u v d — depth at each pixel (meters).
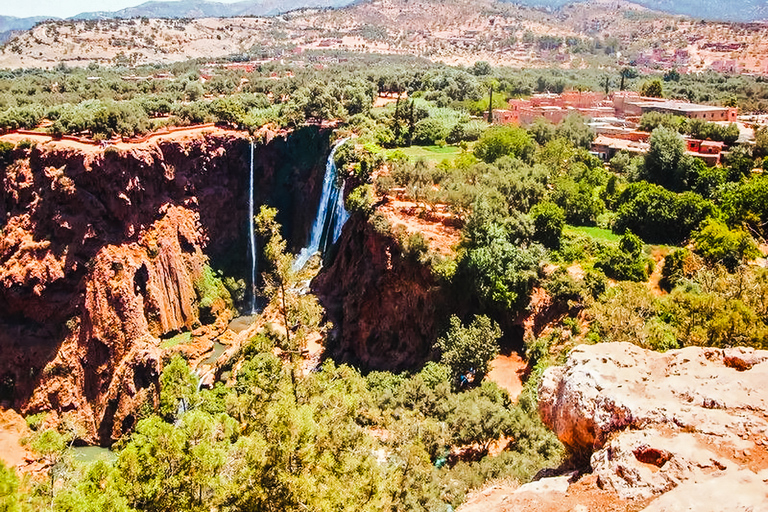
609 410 17.58
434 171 73.38
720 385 17.56
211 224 91.94
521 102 132.62
